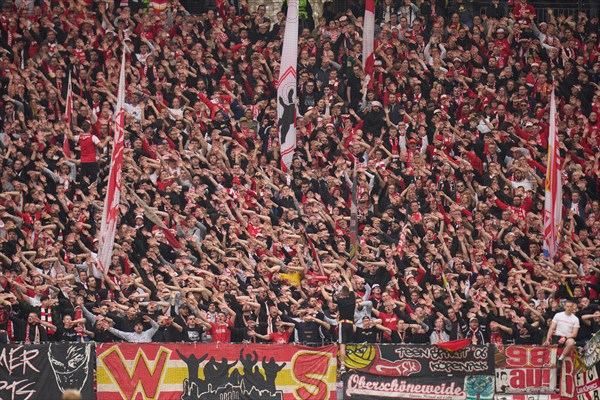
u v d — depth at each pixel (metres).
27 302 69.88
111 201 73.06
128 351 64.62
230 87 98.25
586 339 75.75
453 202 89.69
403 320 73.88
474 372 67.06
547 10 115.06
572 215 91.62
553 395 67.00
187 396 65.00
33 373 63.19
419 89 99.38
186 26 103.25
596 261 85.69
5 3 100.25
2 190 83.44
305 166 91.75
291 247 81.06
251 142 93.50
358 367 66.62
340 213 87.19
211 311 71.81
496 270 82.88
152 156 88.62
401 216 87.00
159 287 72.19
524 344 73.25
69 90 90.88
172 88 97.44
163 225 80.88
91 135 87.19
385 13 108.12
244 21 105.38
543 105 103.19
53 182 84.88
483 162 95.81
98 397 64.06
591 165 97.88
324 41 102.69
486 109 100.12
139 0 108.50
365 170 91.38
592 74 108.12
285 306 73.94
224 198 85.06
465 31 105.06
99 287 74.50
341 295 71.31
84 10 101.75
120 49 99.12
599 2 118.25
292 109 91.81
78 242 77.81
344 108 99.44
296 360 66.31
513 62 104.75
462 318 75.62
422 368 66.88
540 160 97.94
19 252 73.00
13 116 91.44
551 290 78.81
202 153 90.88
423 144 94.88
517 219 88.75
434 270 79.81
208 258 78.94
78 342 64.44
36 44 98.25
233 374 65.56
